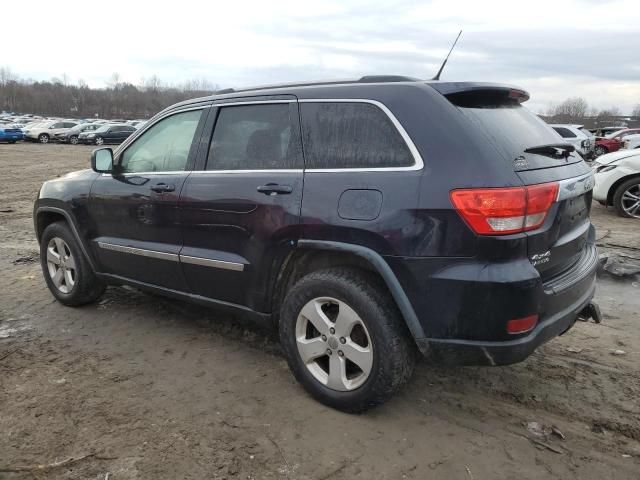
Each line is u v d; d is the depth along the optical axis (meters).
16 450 2.81
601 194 9.07
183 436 2.94
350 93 3.12
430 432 2.98
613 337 4.19
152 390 3.43
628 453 2.80
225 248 3.53
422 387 3.46
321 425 3.04
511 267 2.62
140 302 5.04
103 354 3.95
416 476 2.64
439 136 2.76
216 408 3.22
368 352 2.94
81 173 4.74
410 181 2.76
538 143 3.01
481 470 2.68
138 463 2.72
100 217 4.36
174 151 3.94
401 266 2.75
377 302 2.88
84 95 109.62
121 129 38.03
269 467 2.70
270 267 3.31
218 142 3.67
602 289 5.34
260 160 3.41
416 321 2.78
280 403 3.27
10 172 18.11
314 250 3.13
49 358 3.88
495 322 2.63
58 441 2.89
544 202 2.71
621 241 7.05
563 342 4.11
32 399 3.31
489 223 2.59
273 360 3.84
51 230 4.84
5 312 4.82
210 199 3.54
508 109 3.18
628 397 3.32
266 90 3.52
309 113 3.24
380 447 2.85
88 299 4.84
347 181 2.96
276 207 3.19
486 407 3.23
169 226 3.84
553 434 2.96
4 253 6.98
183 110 3.96
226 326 4.44
